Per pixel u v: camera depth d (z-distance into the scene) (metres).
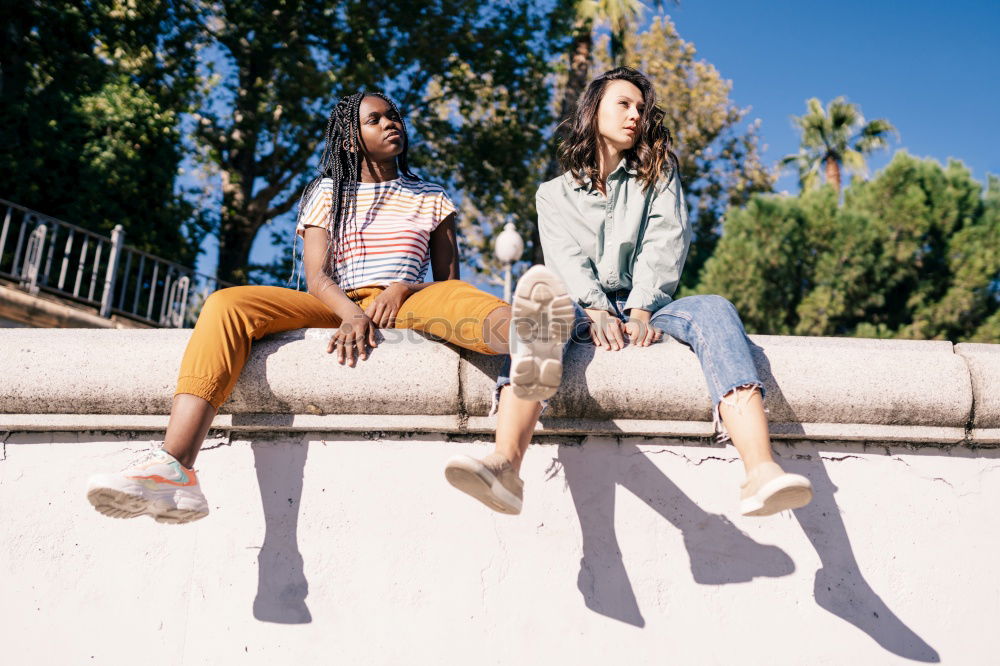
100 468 2.12
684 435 2.16
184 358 1.95
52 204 10.38
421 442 2.14
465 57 14.62
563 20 14.97
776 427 2.14
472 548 2.07
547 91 15.37
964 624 2.08
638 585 2.06
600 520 2.11
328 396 2.08
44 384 2.09
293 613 2.01
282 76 13.72
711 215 21.97
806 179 25.95
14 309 8.06
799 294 18.05
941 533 2.15
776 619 2.05
